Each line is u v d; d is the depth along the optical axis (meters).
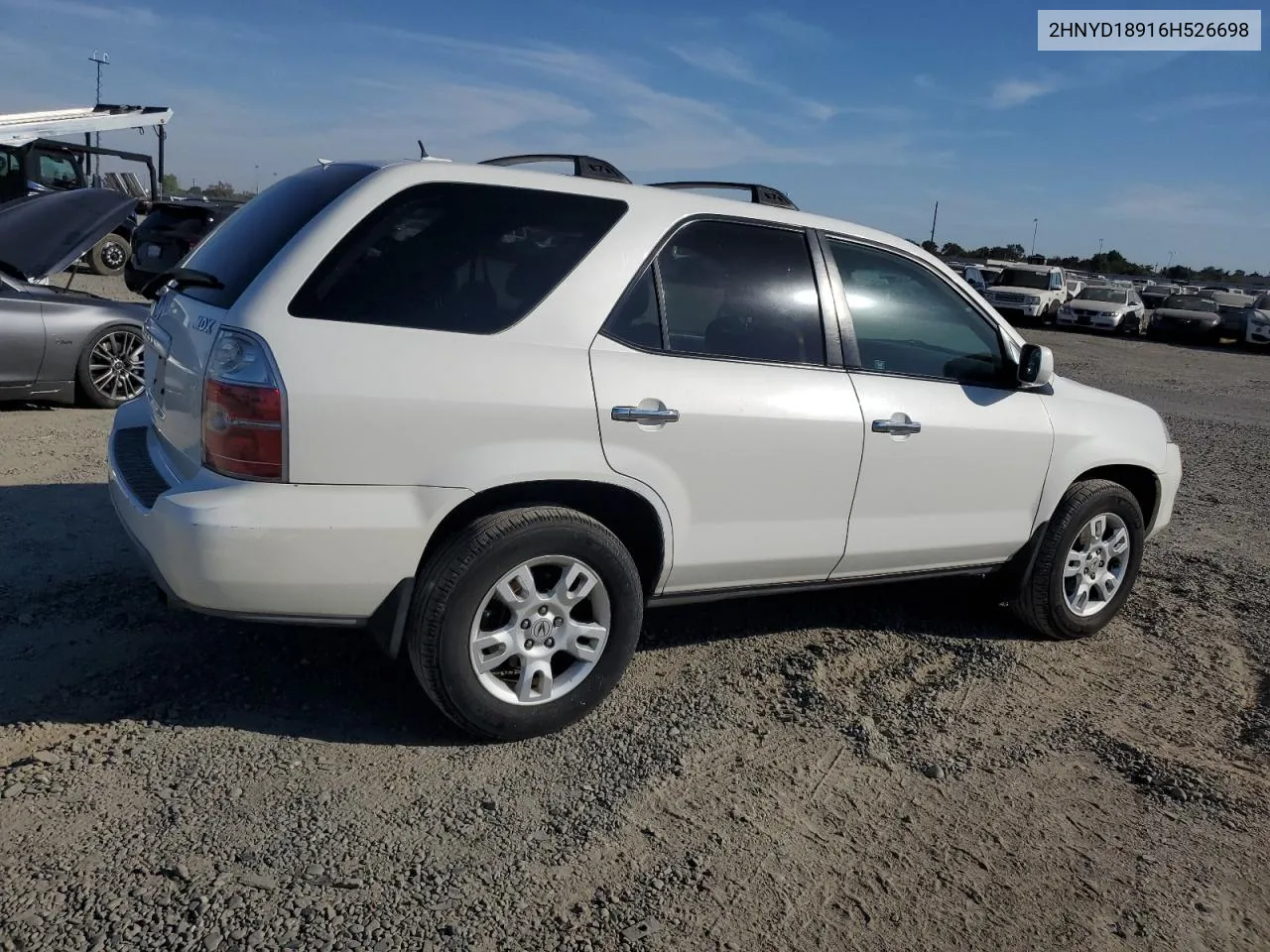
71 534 5.07
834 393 3.85
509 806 3.08
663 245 3.55
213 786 3.04
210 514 2.93
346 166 3.46
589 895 2.71
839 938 2.64
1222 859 3.12
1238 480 8.92
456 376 3.12
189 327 3.29
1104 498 4.65
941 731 3.80
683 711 3.76
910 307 4.18
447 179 3.27
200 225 14.95
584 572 3.41
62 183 20.75
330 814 2.96
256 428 2.94
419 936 2.50
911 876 2.92
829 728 3.73
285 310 3.00
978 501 4.31
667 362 3.50
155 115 21.33
